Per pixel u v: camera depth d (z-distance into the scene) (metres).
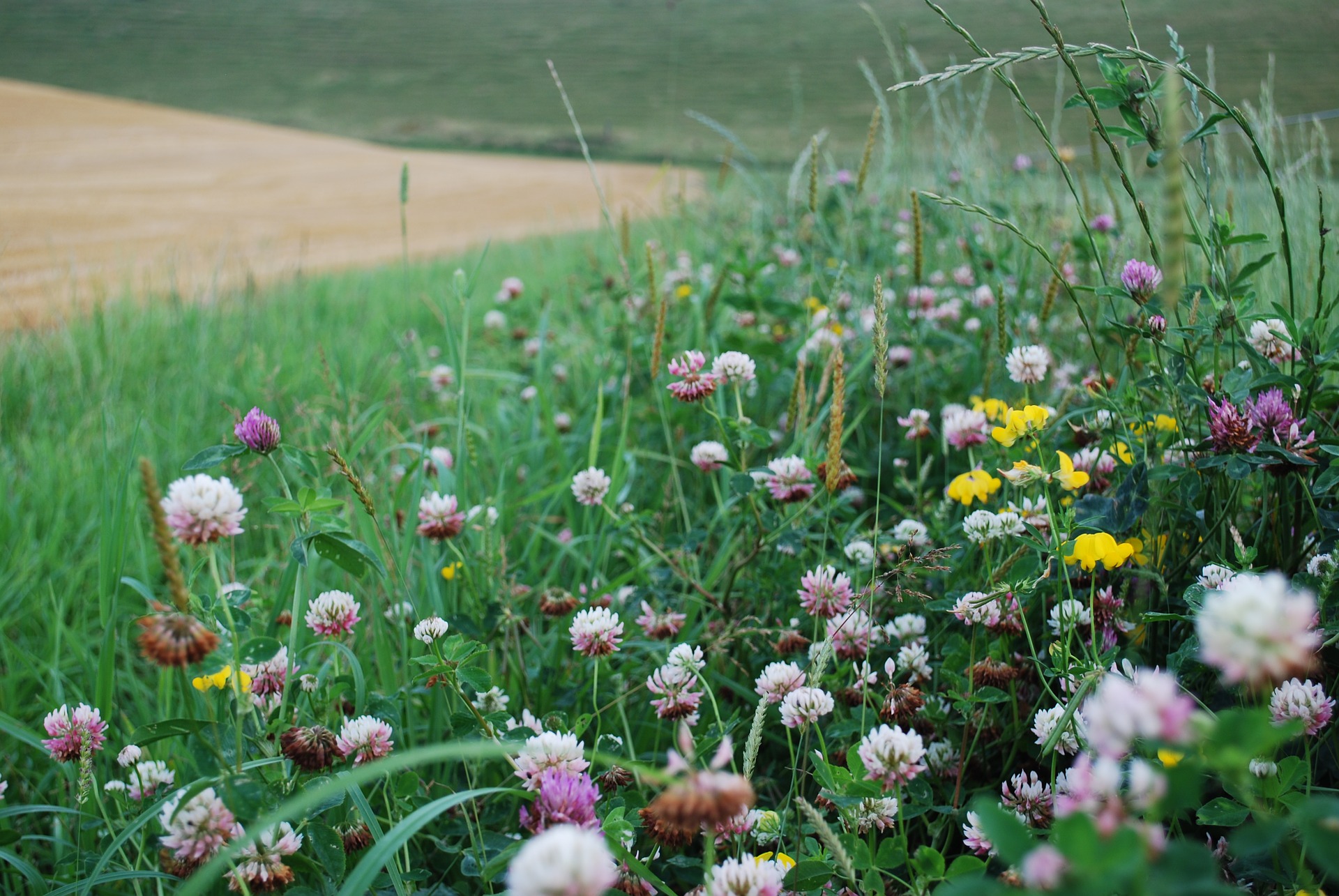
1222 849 1.25
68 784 1.84
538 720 1.79
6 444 3.69
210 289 6.78
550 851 0.65
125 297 6.05
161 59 63.06
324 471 2.72
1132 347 2.03
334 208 17.06
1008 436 1.74
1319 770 1.37
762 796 1.76
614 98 48.66
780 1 63.88
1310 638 1.17
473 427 2.96
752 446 2.42
